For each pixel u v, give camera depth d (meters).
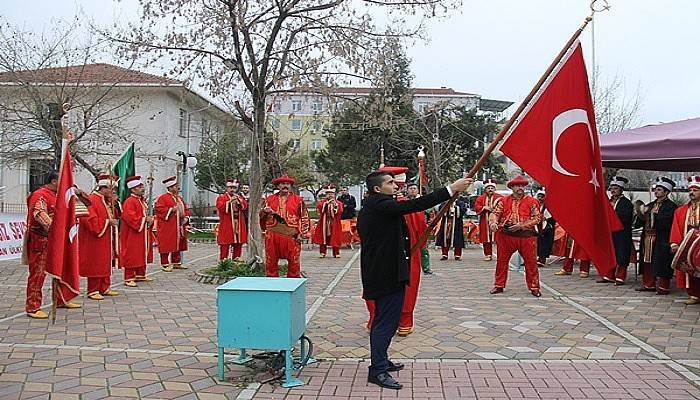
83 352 6.67
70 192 8.27
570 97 6.04
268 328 5.61
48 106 19.94
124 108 24.70
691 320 8.52
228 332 5.67
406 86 29.38
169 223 13.46
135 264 11.31
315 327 8.00
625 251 11.68
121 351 6.72
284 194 10.35
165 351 6.74
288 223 10.26
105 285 10.10
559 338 7.46
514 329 7.92
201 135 31.27
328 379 5.81
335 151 32.84
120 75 22.52
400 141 29.95
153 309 9.08
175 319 8.38
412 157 30.59
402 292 5.71
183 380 5.75
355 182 34.34
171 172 28.36
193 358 6.46
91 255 9.75
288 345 5.59
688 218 9.59
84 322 8.16
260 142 12.20
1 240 13.96
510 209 10.60
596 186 6.02
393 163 31.77
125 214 11.27
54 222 7.81
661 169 12.46
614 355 6.69
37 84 19.17
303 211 10.41
